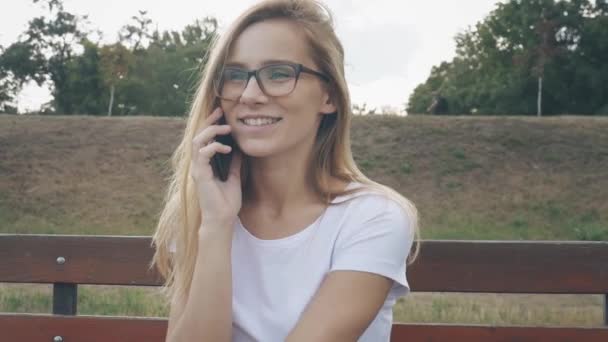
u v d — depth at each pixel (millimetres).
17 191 20859
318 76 1869
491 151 23609
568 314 6586
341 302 1761
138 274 2535
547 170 22562
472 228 19016
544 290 2424
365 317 1785
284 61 1836
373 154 23141
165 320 2525
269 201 1915
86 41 47625
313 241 1815
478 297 7812
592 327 2432
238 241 1869
